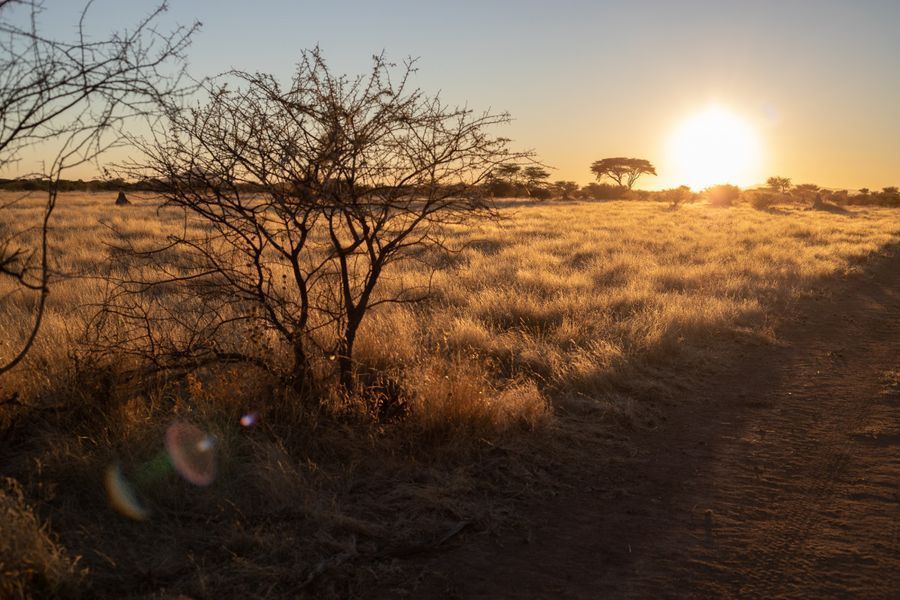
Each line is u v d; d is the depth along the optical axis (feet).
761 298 39.73
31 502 11.82
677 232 87.76
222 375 16.56
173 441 13.92
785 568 11.32
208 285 17.28
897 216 163.02
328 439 14.99
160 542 11.20
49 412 14.79
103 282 30.89
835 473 15.56
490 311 30.27
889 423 19.22
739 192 213.46
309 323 18.94
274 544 11.19
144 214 86.89
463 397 16.47
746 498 14.17
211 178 15.38
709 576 11.09
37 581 9.59
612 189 260.62
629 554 11.79
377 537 11.94
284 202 15.64
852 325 34.71
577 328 27.30
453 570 11.14
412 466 14.61
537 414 17.54
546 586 10.75
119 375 15.88
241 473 13.39
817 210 182.80
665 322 28.45
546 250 60.70
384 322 24.38
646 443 17.51
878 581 10.89
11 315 23.86
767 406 20.92
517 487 14.33
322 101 15.34
